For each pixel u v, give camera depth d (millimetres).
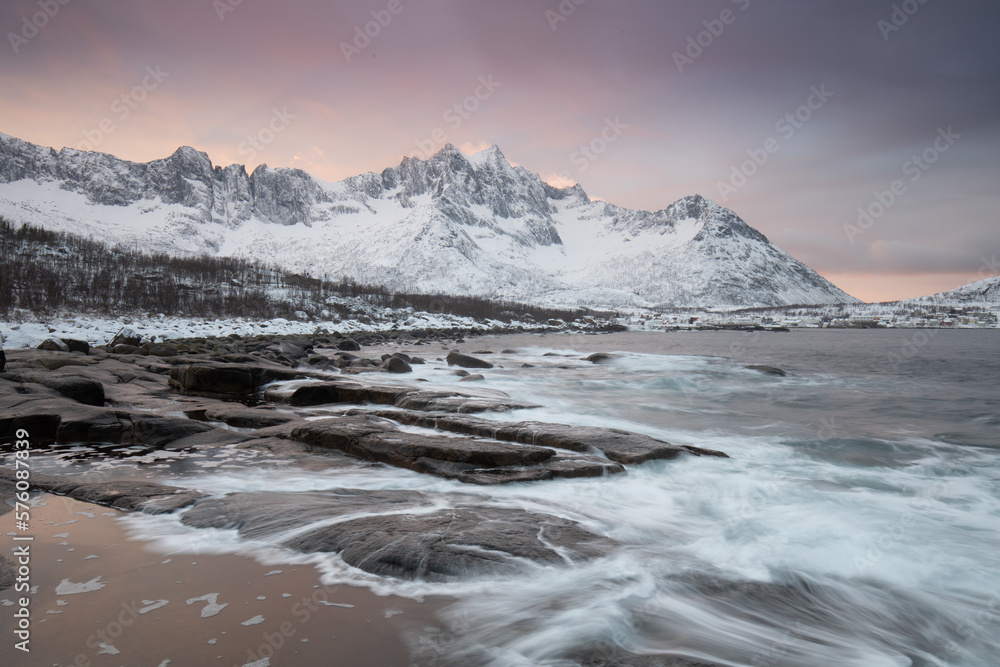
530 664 3367
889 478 8508
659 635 3818
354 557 4664
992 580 5039
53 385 11359
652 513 6512
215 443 9078
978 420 14195
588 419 12828
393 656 3359
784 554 5367
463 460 7863
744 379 23484
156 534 5129
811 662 3648
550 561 4812
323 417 10484
